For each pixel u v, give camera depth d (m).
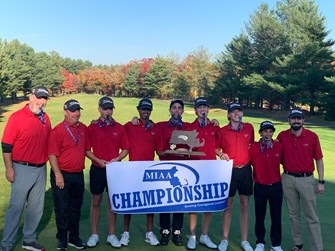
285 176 5.04
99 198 5.12
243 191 5.13
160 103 67.19
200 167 5.12
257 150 5.00
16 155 4.71
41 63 93.69
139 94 106.62
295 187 4.96
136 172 5.04
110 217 5.06
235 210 6.89
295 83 42.25
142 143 5.23
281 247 5.14
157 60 94.75
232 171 5.14
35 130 4.73
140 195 5.05
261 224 5.05
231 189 5.13
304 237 5.58
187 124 5.39
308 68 41.16
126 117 35.28
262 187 4.98
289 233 5.70
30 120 4.71
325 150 16.36
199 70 81.88
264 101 66.56
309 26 41.94
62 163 4.83
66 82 121.56
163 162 5.10
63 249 4.85
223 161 5.11
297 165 4.93
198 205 5.12
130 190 5.03
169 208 5.11
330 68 41.34
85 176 10.30
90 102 63.28
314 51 40.97
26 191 4.75
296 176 4.95
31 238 4.87
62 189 4.83
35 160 4.79
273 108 59.16
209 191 5.12
